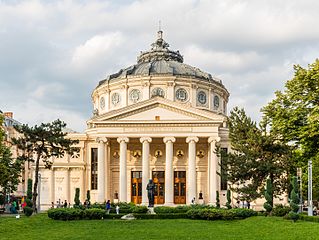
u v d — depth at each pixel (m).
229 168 58.84
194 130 86.06
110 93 104.44
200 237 36.12
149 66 104.44
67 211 52.88
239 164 57.03
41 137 68.56
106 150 89.62
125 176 86.44
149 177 86.31
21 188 107.94
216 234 38.06
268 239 33.66
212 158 85.12
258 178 57.91
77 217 53.69
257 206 78.31
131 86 101.38
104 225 46.78
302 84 50.84
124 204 71.81
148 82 99.88
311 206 51.47
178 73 102.12
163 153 93.38
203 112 86.19
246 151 56.84
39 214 58.81
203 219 53.88
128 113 87.69
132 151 93.88
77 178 97.31
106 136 87.38
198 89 101.50
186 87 100.62
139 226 45.59
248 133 57.38
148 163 85.94
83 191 96.56
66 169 97.25
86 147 97.69
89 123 98.69
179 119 86.25
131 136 86.94
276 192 58.94
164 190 91.94
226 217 52.38
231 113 60.06
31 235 38.09
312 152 51.59
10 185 78.31
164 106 87.56
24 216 55.22
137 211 62.34
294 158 56.38
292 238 33.16
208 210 53.41
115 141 93.69
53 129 69.19
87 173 96.81
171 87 99.62
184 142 92.12
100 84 109.56
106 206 63.97
